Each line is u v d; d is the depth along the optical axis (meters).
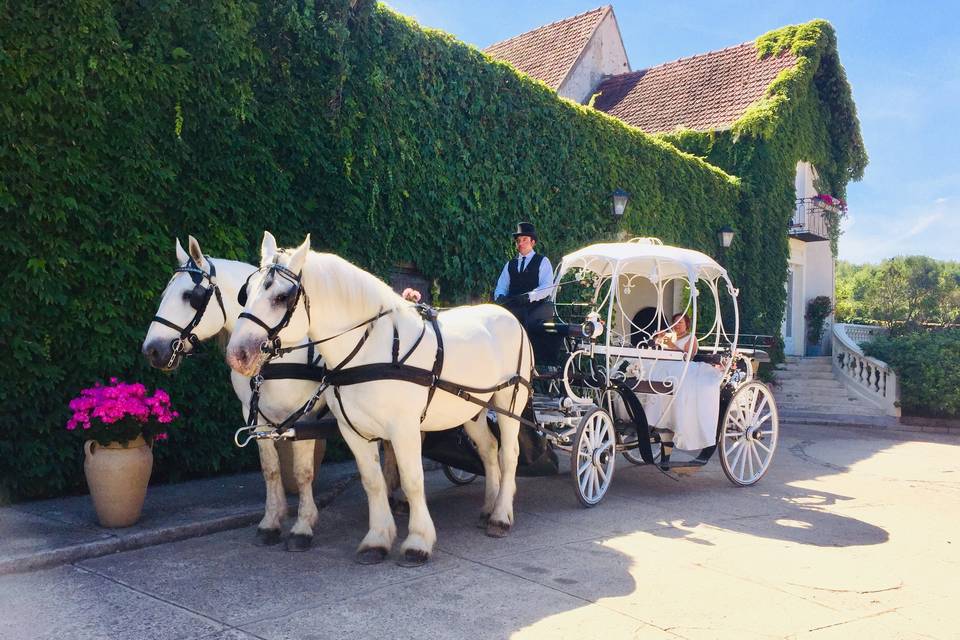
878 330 21.59
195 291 4.84
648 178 14.06
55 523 5.25
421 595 4.18
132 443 5.21
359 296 4.49
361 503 6.48
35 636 3.49
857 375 16.72
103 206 6.18
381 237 8.55
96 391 5.11
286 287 4.06
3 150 5.54
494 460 6.07
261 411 5.05
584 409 6.95
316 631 3.64
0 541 4.78
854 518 6.58
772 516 6.55
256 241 7.30
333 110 7.88
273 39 7.48
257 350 3.92
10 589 4.12
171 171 6.51
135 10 6.42
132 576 4.39
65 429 6.00
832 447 11.53
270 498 5.19
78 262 6.00
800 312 21.53
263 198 7.30
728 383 8.01
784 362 18.77
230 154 7.05
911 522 6.48
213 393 6.96
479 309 5.81
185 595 4.09
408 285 9.41
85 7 5.94
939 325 24.27
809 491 7.85
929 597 4.46
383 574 4.53
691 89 20.75
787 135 18.72
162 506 5.90
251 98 7.12
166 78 6.45
